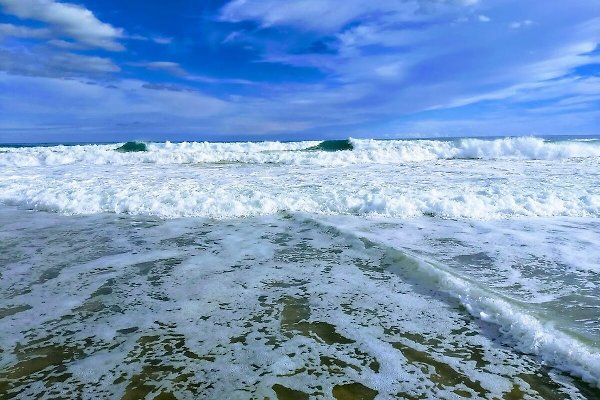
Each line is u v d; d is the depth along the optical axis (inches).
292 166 544.4
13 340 116.6
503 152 649.6
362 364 104.3
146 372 101.0
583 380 97.0
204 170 506.0
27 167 561.3
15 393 92.5
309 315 131.7
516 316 123.9
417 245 201.9
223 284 157.3
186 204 285.7
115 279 163.5
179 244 209.2
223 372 100.8
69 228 241.8
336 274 166.7
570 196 294.2
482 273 166.2
